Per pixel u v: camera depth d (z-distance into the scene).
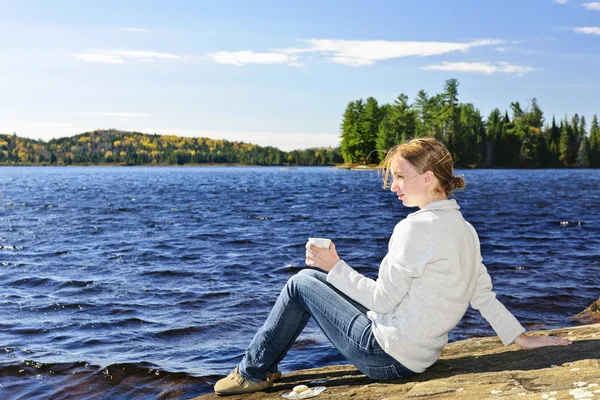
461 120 106.06
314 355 4.95
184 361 4.79
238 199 31.33
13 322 6.07
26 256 10.96
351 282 2.83
